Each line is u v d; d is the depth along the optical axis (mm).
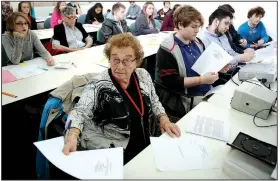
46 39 3234
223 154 967
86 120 1127
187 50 1757
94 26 4285
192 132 1104
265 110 1218
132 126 1191
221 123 1182
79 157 895
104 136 1172
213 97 1487
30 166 1575
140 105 1214
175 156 942
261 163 838
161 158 925
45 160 1117
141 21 3953
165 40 1741
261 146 896
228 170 848
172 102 1681
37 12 5207
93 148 1111
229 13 2250
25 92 1536
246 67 1836
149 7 3910
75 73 1902
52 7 5453
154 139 1047
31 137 1751
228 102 1419
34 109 1689
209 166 897
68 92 1210
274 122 1208
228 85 1696
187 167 886
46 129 1175
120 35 1163
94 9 4832
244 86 1352
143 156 939
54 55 2461
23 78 1750
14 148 1683
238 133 1026
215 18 2271
